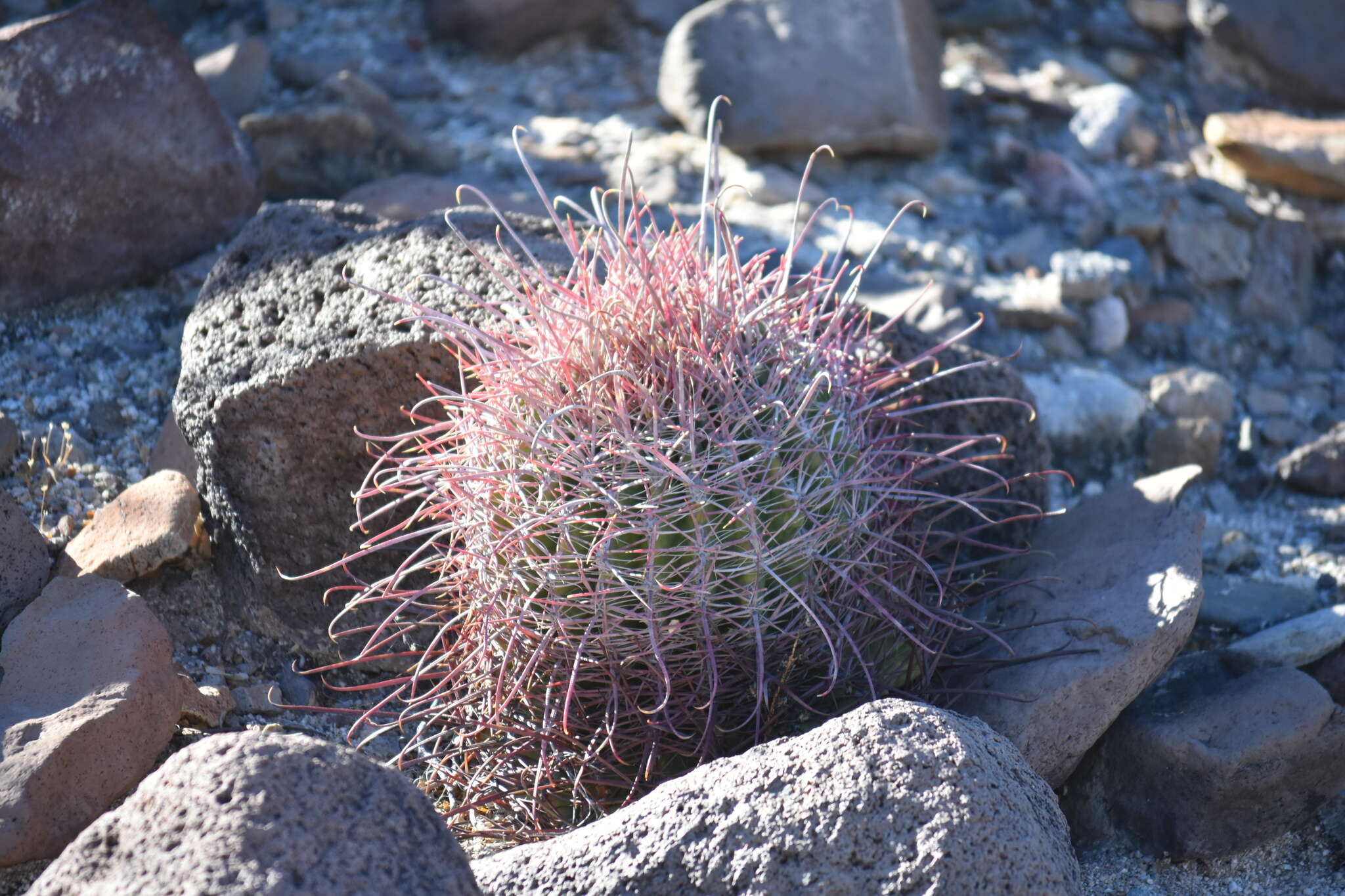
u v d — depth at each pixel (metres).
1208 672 2.59
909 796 1.78
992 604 2.67
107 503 2.84
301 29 5.47
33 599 2.54
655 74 5.18
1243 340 4.11
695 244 2.40
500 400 2.18
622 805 2.21
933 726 1.89
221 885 1.52
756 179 4.42
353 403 2.62
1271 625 2.85
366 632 2.73
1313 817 2.43
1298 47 5.05
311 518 2.69
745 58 4.59
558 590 2.06
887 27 4.59
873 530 2.37
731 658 2.11
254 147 4.00
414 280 2.69
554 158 4.59
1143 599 2.43
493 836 2.23
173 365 3.33
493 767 2.31
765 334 2.20
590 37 5.48
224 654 2.72
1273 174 4.56
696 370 2.06
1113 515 2.78
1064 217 4.42
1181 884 2.34
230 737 1.72
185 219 3.67
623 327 2.10
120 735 2.18
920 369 2.90
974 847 1.75
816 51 4.54
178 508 2.72
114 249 3.53
